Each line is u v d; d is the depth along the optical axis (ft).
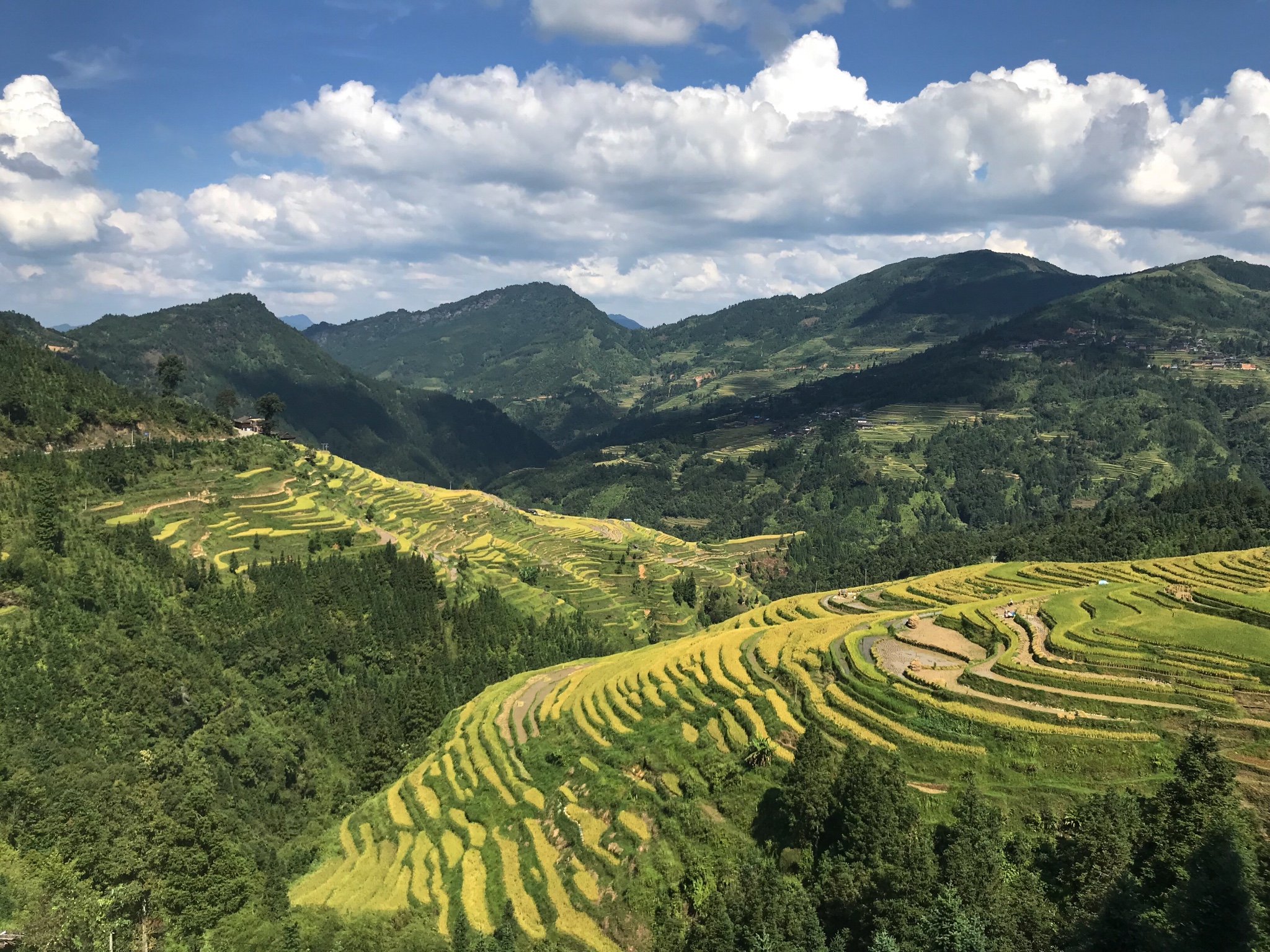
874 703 264.52
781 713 277.85
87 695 346.95
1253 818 179.01
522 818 296.51
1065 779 212.84
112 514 499.92
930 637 320.29
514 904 248.73
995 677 261.03
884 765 206.90
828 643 326.85
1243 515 618.44
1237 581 373.81
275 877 291.38
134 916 200.85
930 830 206.28
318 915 239.71
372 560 556.10
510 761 342.44
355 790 392.06
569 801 290.15
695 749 276.82
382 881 289.12
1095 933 150.41
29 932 178.70
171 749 342.44
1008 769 220.23
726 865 224.12
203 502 561.43
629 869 243.60
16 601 376.27
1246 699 226.58
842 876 186.70
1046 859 187.83
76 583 398.21
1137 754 212.43
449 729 407.44
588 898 240.53
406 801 348.38
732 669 324.80
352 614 496.64
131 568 434.71
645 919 224.94
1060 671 256.32
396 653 488.85
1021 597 349.20
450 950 219.82
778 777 245.65
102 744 329.52
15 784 254.27
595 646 582.35
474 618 540.11
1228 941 136.98
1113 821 179.73
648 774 279.28
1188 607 309.22
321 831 356.59
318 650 455.63
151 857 217.77
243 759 368.27
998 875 174.29
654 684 343.87
